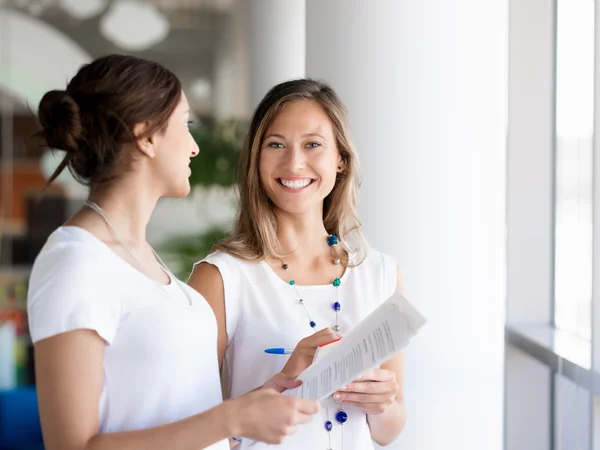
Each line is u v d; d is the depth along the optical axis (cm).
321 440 173
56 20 783
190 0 801
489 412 256
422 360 252
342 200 196
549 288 276
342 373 134
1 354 610
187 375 127
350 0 253
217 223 654
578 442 254
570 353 229
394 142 249
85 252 118
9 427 425
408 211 249
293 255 190
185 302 134
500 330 257
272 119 184
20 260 738
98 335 115
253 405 122
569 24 258
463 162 251
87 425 113
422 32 249
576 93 254
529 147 273
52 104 123
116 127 123
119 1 793
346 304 187
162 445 117
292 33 490
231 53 807
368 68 250
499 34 255
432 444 252
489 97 254
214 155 536
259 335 179
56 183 745
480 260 254
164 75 130
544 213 275
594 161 193
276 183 182
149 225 742
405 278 250
